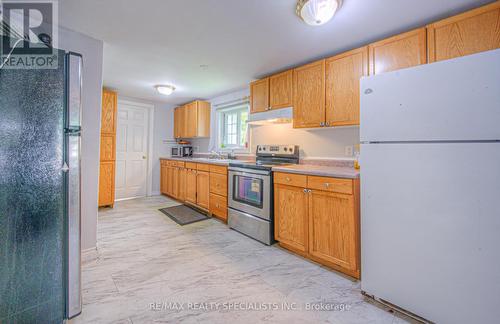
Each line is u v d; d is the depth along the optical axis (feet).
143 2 5.18
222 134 14.90
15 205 3.59
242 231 9.00
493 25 4.74
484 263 3.62
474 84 3.68
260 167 8.23
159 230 9.37
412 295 4.34
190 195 12.98
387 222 4.64
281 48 7.43
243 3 5.19
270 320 4.38
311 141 9.28
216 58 8.27
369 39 6.75
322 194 6.35
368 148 4.89
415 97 4.26
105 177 12.44
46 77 3.82
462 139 3.80
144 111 15.93
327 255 6.25
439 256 4.03
